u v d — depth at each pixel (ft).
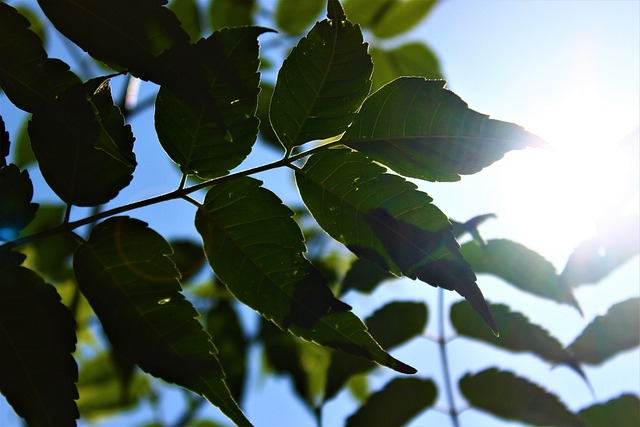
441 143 1.08
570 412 1.42
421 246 1.08
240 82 1.07
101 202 1.14
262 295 1.10
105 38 1.01
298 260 1.10
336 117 1.09
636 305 1.40
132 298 1.11
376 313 1.54
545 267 1.43
